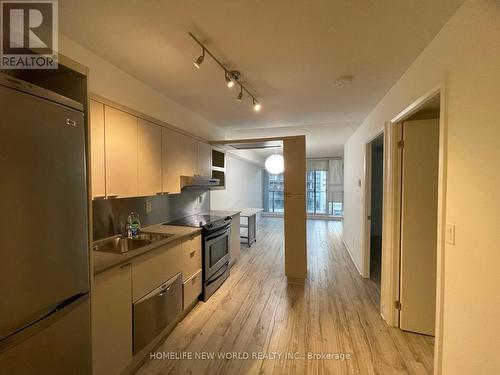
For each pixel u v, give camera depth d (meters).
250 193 8.20
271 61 1.96
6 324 0.93
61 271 1.15
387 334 2.22
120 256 1.68
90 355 1.33
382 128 2.73
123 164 2.04
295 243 3.39
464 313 1.25
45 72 1.33
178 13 1.39
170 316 2.20
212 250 3.05
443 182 1.42
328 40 1.67
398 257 2.31
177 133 2.87
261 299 2.91
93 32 1.58
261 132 4.77
